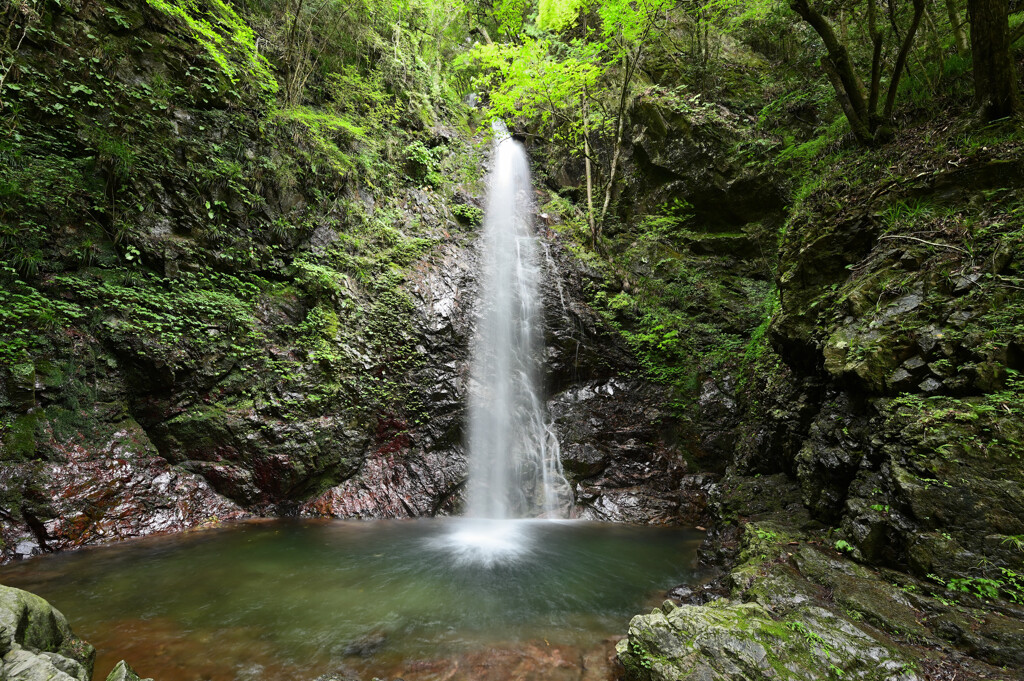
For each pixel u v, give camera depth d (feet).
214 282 25.40
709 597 14.96
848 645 10.02
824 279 20.15
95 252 21.80
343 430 27.09
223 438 23.66
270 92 30.50
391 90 40.70
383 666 11.44
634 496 29.63
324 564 18.37
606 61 48.01
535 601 15.74
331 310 28.89
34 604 8.66
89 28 23.40
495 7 50.42
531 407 33.68
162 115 25.08
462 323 34.14
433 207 39.09
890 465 13.12
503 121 51.37
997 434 11.69
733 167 41.50
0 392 18.17
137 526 20.30
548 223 45.14
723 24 46.37
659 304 39.99
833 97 35.63
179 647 11.84
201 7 28.73
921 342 14.23
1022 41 21.25
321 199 31.22
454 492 28.71
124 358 21.63
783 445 23.76
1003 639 9.34
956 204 16.47
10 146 19.99
